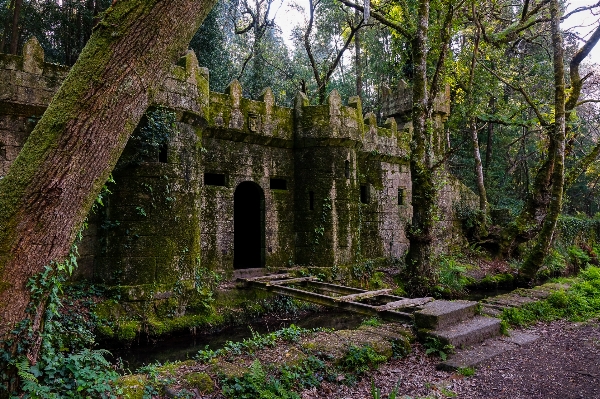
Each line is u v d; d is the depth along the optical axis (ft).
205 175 45.62
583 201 135.33
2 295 13.82
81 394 14.78
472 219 69.36
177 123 36.22
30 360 14.51
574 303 37.60
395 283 50.03
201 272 38.68
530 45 93.56
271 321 40.45
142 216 33.86
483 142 110.22
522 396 18.52
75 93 14.32
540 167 67.15
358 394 18.63
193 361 19.98
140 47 14.96
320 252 48.16
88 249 33.96
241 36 101.24
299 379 18.83
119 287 32.60
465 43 68.54
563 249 71.87
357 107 51.60
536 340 27.43
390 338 23.72
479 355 23.31
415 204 44.01
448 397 18.30
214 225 43.50
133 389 16.07
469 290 52.90
